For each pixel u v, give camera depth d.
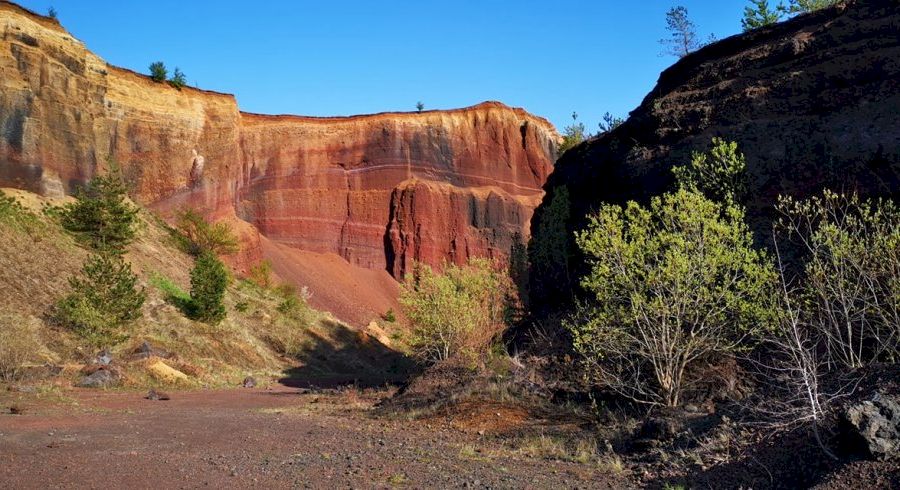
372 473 7.46
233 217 66.94
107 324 24.91
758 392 9.45
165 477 6.96
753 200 15.36
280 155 88.56
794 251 13.33
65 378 20.33
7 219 30.52
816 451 6.31
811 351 10.03
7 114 42.25
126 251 35.91
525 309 21.62
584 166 22.12
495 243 98.25
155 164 60.66
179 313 34.28
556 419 11.84
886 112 14.68
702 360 11.74
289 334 42.69
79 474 6.89
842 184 14.11
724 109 18.36
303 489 6.52
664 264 11.28
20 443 8.82
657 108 20.61
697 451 7.60
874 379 7.14
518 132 110.19
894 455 5.60
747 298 11.23
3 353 19.12
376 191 93.75
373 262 90.56
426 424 12.66
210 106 67.75
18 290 25.98
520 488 6.67
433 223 94.00
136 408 15.34
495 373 15.84
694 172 16.08
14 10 45.19
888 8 17.28
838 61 16.92
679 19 34.50
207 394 21.75
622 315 10.95
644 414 11.28
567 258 20.34
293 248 85.38
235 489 6.46
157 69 64.44
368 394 21.36
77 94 48.31
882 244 9.40
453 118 103.25
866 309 9.10
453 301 19.25
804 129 15.68
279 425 12.81
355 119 95.44
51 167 44.34
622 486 6.84
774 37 19.94
